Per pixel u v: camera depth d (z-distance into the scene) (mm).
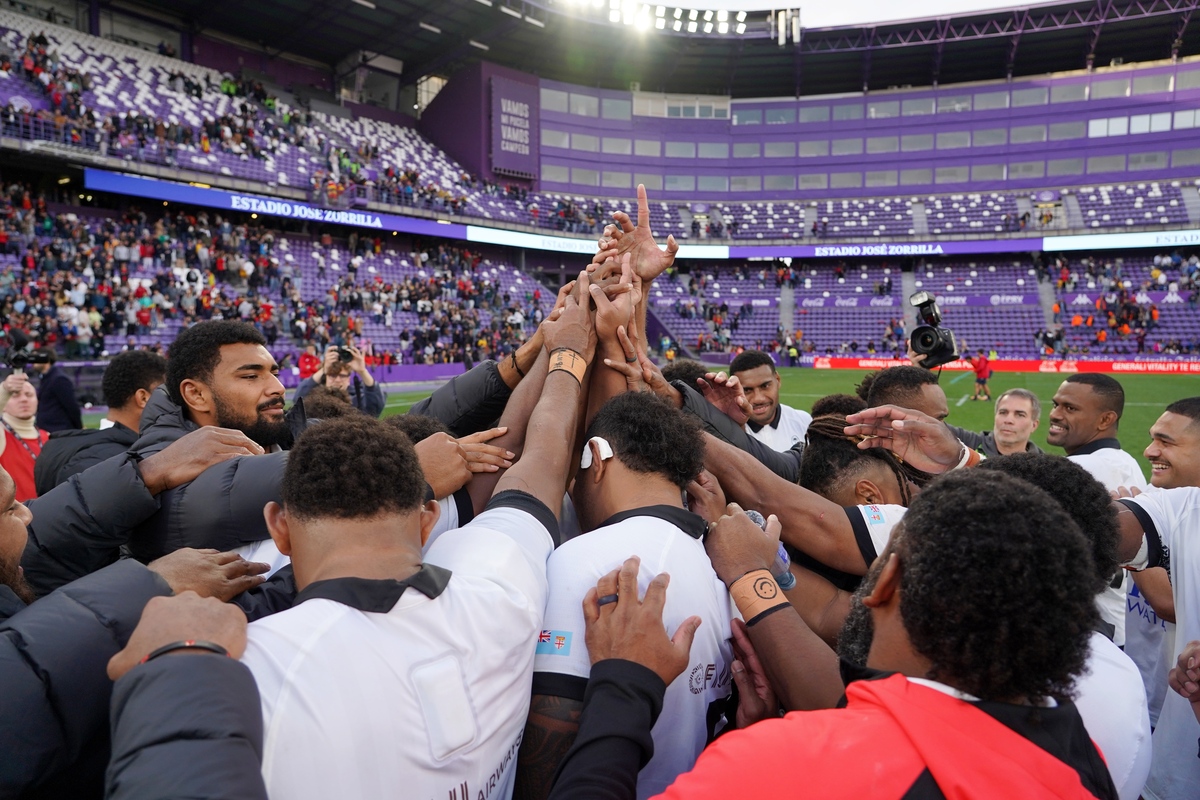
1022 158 38812
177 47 30625
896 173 40531
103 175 22828
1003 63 39000
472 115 37281
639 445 1500
